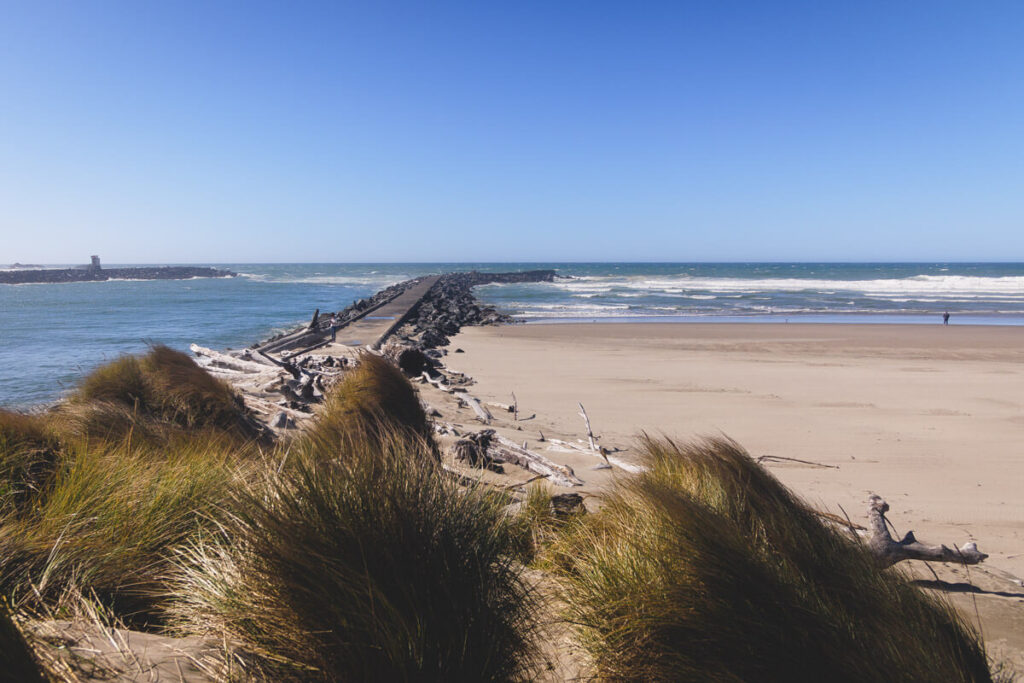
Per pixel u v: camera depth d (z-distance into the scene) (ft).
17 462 11.44
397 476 8.25
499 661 6.90
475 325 112.37
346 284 301.63
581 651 8.18
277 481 8.13
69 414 17.61
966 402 43.62
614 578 8.93
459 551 7.48
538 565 11.59
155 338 78.59
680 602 7.61
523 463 23.89
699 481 13.20
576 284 272.72
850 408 41.22
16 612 6.61
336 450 15.16
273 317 115.24
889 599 8.09
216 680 5.82
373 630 6.19
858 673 6.69
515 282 313.12
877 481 24.80
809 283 241.76
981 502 22.20
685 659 7.19
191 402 24.32
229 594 6.80
